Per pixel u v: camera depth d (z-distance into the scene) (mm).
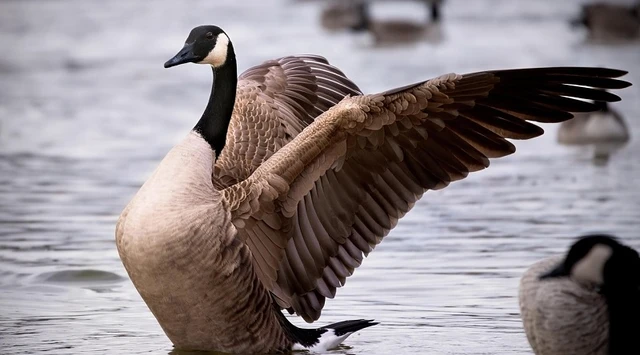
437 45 43625
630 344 9555
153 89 33406
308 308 11977
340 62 38031
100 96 32094
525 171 22328
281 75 13594
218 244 10992
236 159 12461
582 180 21156
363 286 14398
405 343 12109
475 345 11984
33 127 27500
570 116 11062
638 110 30422
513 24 49625
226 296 11148
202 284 11016
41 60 39344
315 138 11273
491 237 16734
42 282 14656
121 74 36281
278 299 11781
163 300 11125
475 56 39031
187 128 27234
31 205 19266
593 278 9516
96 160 23406
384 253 16031
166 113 29328
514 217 18078
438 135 11320
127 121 28203
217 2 58312
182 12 53406
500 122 11172
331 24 48062
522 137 11188
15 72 36812
